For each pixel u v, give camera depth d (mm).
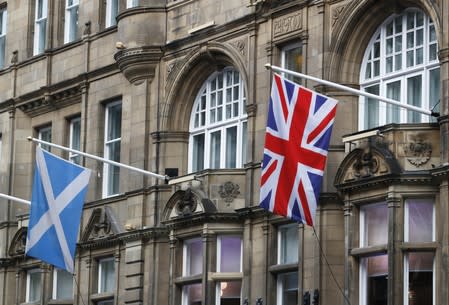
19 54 63594
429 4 45688
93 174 57969
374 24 48031
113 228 55875
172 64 54594
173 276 52406
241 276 50719
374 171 45375
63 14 61812
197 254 52344
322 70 48656
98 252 56938
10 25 64625
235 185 51156
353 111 48188
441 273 43844
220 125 53344
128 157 55906
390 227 44625
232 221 50938
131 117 55906
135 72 55500
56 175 50344
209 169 51438
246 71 51500
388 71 47688
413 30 47094
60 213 50219
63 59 60812
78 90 59594
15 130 62812
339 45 48344
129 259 54875
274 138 42938
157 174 53219
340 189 46438
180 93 54469
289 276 49406
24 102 62375
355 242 46156
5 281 61562
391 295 44375
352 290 46062
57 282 59406
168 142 54500
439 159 44594
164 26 55062
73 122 60750
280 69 42969
